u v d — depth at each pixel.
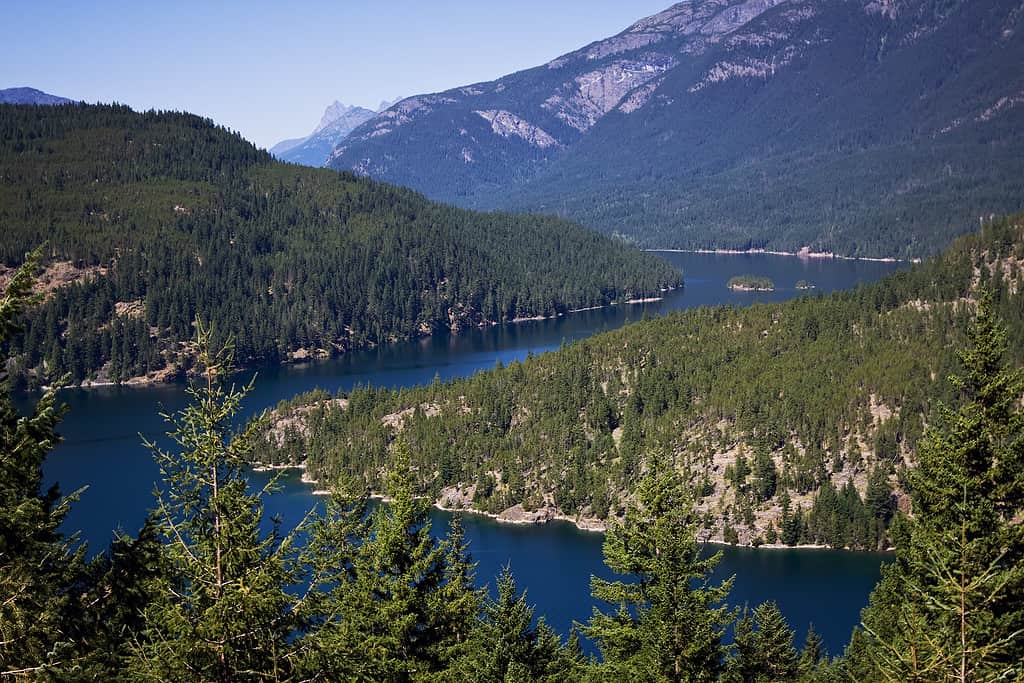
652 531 56.72
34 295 36.31
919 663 36.81
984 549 42.62
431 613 52.78
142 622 40.50
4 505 36.34
